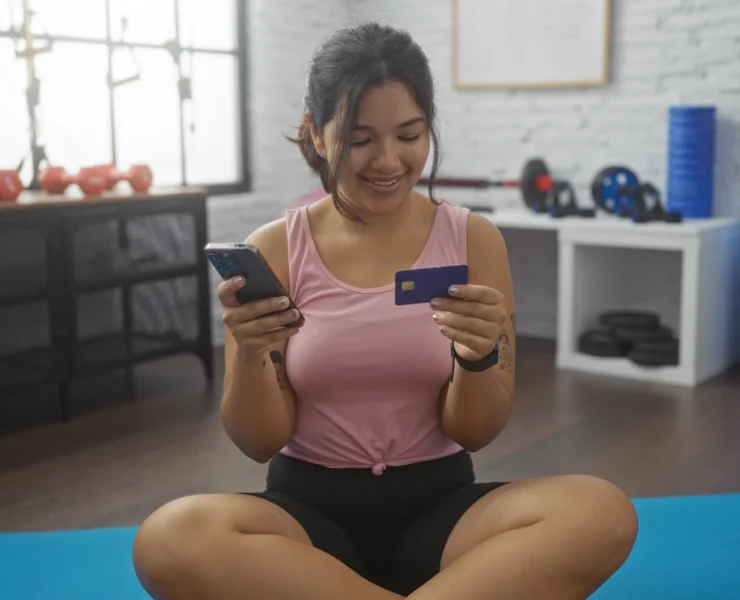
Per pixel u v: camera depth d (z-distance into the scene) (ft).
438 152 4.80
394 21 15.07
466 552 4.16
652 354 11.84
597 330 12.68
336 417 4.66
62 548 6.63
